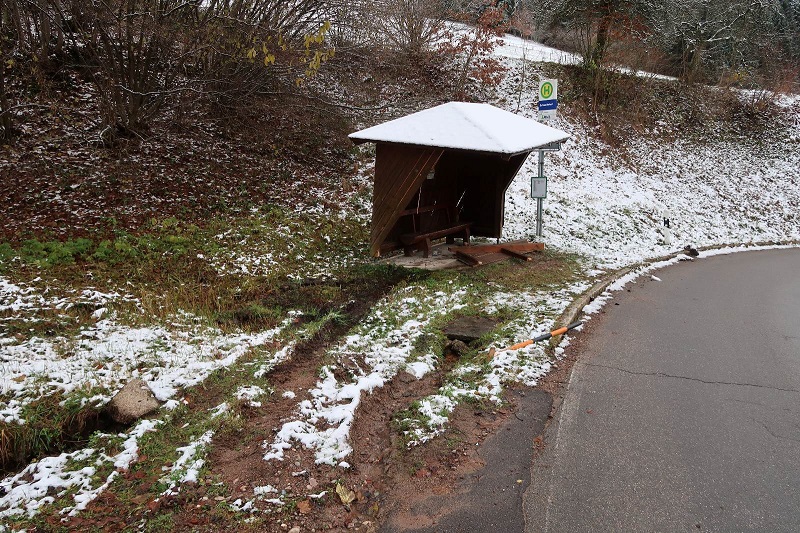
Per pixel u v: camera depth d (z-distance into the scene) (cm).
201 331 660
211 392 511
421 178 908
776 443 461
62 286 718
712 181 1953
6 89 1164
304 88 1453
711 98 2398
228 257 900
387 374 555
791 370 622
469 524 356
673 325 775
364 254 1010
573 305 793
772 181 2056
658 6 2183
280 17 1174
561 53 2400
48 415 462
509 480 403
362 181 1317
